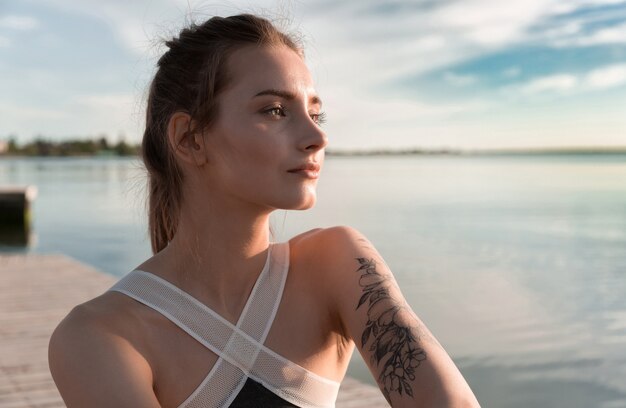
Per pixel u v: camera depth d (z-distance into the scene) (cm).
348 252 109
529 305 813
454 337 668
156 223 111
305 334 104
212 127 98
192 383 96
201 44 100
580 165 8081
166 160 106
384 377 98
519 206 2620
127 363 91
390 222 1984
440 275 1047
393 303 102
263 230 103
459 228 1820
